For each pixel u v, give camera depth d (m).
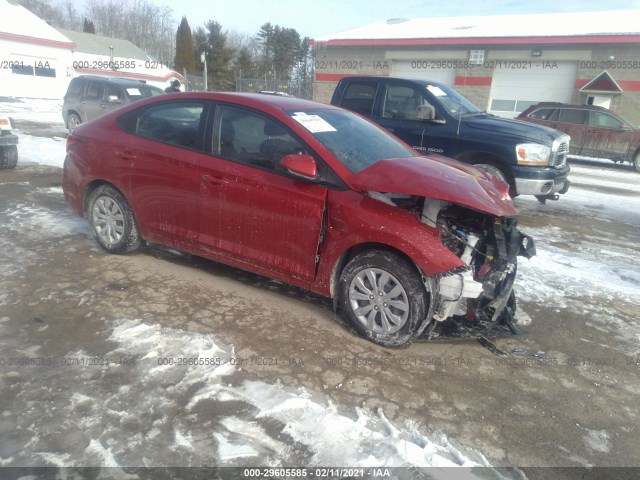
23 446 2.40
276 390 2.95
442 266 3.23
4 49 27.12
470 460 2.54
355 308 3.62
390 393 3.03
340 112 4.57
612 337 3.97
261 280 4.55
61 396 2.78
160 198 4.37
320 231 3.62
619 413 3.02
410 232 3.32
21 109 21.39
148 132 4.48
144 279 4.39
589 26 20.28
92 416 2.63
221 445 2.49
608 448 2.71
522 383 3.25
